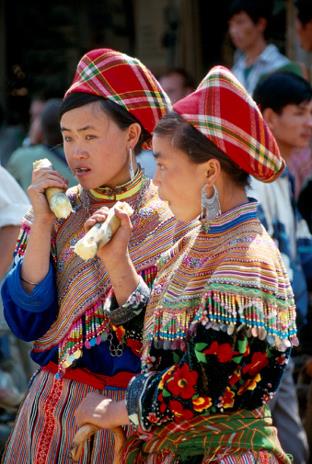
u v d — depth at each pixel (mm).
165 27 23828
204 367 5645
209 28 21344
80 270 6895
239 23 14953
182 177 5855
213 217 5902
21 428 7125
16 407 12633
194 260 5977
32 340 7031
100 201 7039
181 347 5895
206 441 5836
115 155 6863
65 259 6973
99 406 6211
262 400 5867
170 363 5988
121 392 6879
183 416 5766
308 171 13047
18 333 7000
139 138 6980
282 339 5750
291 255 10094
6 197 9258
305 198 12219
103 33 26094
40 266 6820
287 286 5883
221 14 21219
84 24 26203
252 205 5941
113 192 7012
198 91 5859
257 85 10617
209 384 5672
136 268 6852
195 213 5973
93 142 6809
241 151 5781
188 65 21328
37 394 7039
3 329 9812
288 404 10055
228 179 5906
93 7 26078
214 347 5605
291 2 16578
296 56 16484
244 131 5762
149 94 6891
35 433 6996
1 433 12125
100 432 6887
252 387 5781
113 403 6191
